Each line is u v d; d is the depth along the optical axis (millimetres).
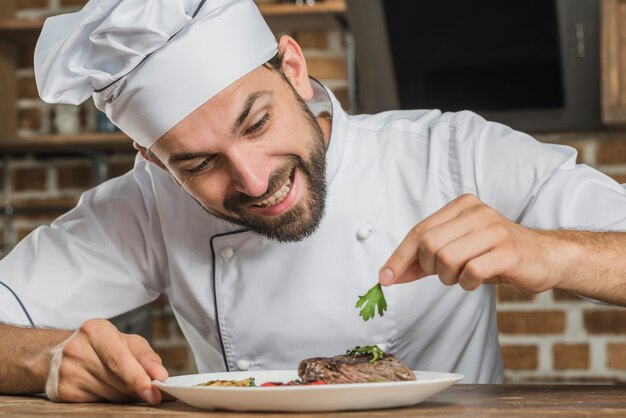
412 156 1645
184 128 1332
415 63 3043
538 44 2963
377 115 1767
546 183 1495
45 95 1408
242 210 1388
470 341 1639
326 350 1598
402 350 1623
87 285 1702
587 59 2936
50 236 1735
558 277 1223
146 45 1322
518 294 3084
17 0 3432
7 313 1626
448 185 1609
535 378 3068
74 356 1303
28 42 3404
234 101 1310
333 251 1587
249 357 1633
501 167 1566
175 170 1393
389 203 1624
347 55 3186
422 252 1186
